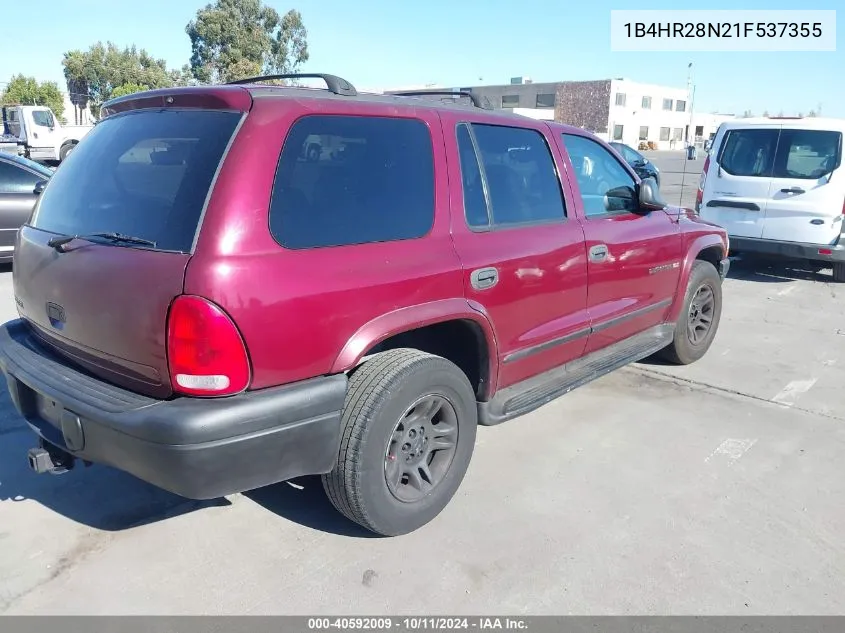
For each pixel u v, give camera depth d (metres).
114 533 3.12
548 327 3.74
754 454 3.98
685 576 2.88
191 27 49.44
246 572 2.86
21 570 2.85
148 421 2.33
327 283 2.59
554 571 2.90
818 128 8.33
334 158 2.76
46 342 3.04
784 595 2.78
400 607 2.67
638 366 5.48
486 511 3.34
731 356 5.77
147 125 2.83
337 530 3.16
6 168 8.29
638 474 3.72
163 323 2.37
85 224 2.81
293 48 52.78
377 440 2.81
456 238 3.18
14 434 4.05
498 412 3.54
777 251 8.64
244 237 2.41
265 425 2.46
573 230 3.85
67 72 56.66
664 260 4.68
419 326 2.93
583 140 4.21
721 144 9.11
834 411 4.63
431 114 3.20
